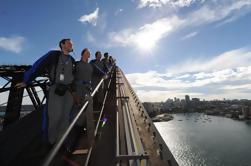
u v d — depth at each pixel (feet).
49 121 10.86
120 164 10.24
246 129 576.20
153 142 12.53
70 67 11.77
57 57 11.36
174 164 8.85
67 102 11.59
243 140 438.40
